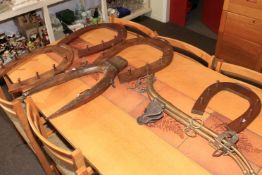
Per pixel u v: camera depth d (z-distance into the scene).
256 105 1.23
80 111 1.29
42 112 1.32
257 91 1.34
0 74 1.59
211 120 1.20
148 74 1.47
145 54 1.67
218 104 1.28
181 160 1.05
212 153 1.06
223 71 1.53
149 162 1.05
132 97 1.36
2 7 2.30
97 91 1.36
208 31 3.49
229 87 1.34
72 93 1.41
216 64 1.52
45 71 1.59
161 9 3.65
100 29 1.98
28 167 1.94
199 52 1.61
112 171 1.03
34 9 2.46
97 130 1.20
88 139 1.16
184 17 3.54
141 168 1.03
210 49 3.12
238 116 1.21
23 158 2.00
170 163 1.04
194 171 1.01
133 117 1.25
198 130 1.14
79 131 1.20
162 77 1.47
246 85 1.38
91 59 1.66
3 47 2.56
